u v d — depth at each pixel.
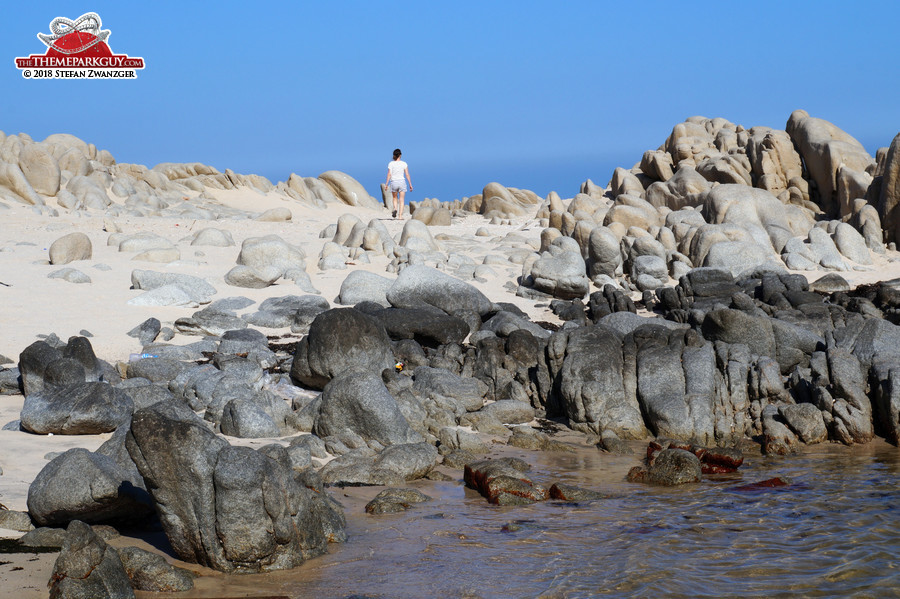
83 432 10.54
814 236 22.48
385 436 11.10
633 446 12.28
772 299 18.30
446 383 13.72
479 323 17.44
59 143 33.69
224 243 23.05
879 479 10.41
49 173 28.22
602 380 13.08
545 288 20.09
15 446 9.91
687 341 13.82
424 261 21.80
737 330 14.52
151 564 6.67
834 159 26.06
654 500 9.50
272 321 17.31
